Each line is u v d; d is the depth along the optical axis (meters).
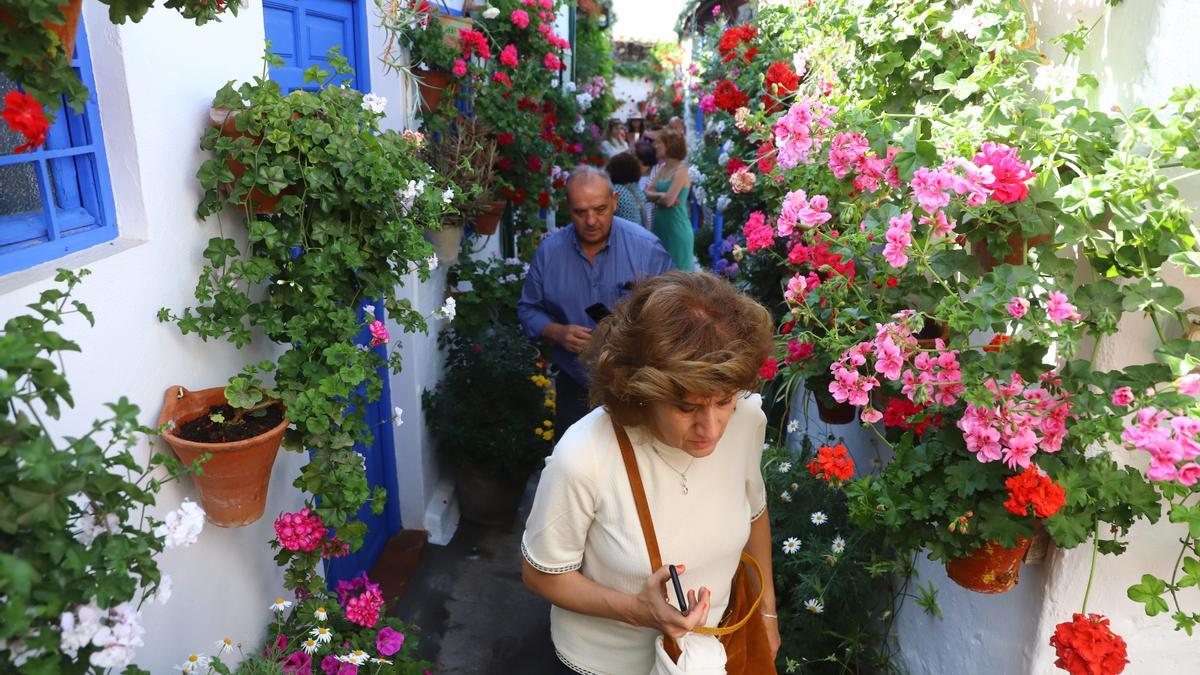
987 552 1.78
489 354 4.54
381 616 2.75
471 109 4.79
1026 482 1.57
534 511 1.69
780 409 4.34
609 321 1.65
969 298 1.80
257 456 1.85
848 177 2.24
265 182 1.97
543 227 6.57
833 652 2.83
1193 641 1.81
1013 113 1.86
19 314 1.39
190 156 1.98
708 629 1.60
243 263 2.00
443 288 4.54
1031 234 1.67
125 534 1.22
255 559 2.33
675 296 1.47
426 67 4.12
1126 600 1.81
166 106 1.87
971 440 1.67
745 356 1.43
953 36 2.29
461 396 4.53
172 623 1.87
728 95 4.39
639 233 3.90
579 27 9.76
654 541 1.62
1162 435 1.42
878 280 2.02
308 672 2.23
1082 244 1.76
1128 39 1.73
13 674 1.01
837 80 2.94
